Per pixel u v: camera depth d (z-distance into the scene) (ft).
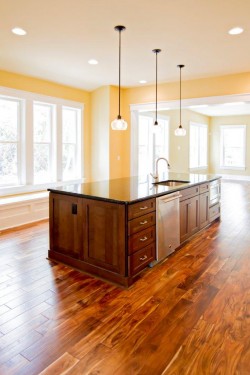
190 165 33.65
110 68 16.21
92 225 9.80
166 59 14.69
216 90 17.49
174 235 11.77
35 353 6.16
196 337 6.68
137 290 8.96
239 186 32.12
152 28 11.15
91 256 9.95
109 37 12.00
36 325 7.13
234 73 16.83
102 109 20.17
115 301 8.30
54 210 11.02
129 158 21.13
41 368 5.74
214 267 10.70
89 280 9.61
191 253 12.12
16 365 5.82
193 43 12.63
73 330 6.94
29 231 14.96
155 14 10.03
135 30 11.34
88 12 9.93
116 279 9.30
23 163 17.03
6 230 15.07
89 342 6.51
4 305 8.03
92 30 11.35
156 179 14.48
